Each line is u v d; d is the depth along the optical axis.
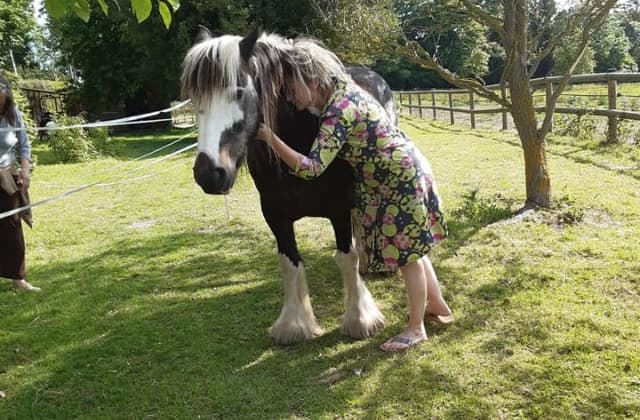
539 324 2.82
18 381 2.83
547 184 4.57
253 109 2.27
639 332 2.65
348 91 2.43
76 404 2.58
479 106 16.66
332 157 2.35
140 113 23.00
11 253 4.00
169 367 2.83
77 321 3.53
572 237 3.93
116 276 4.33
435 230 2.71
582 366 2.43
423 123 14.23
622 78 7.07
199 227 5.54
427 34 5.24
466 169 6.88
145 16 1.92
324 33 10.25
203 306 3.58
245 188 6.97
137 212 6.48
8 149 3.85
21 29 17.55
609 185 5.15
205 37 2.46
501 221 4.46
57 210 6.83
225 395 2.52
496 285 3.36
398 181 2.53
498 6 5.36
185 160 10.95
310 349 2.89
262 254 4.55
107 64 20.44
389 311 3.24
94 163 11.55
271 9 13.27
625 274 3.26
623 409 2.14
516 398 2.28
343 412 2.32
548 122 4.49
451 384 2.42
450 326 2.94
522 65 4.42
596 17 4.31
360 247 3.75
